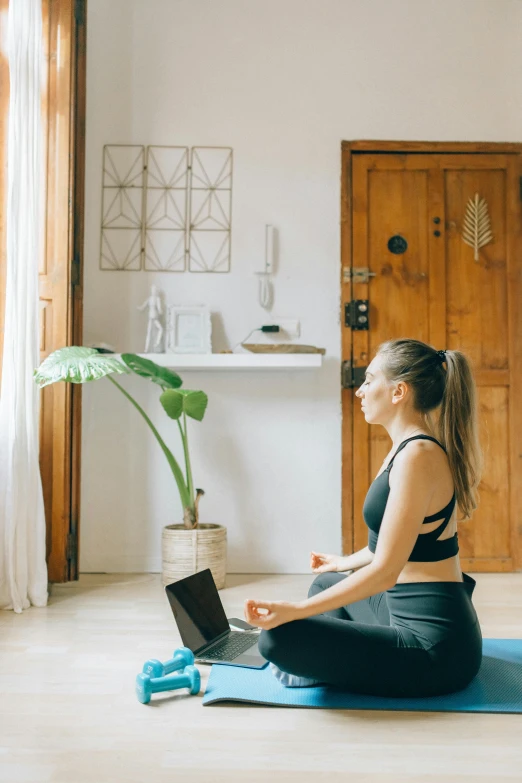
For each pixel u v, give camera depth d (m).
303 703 1.65
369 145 3.50
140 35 3.52
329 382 3.47
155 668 1.79
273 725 1.55
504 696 1.69
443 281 3.48
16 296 2.77
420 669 1.63
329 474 3.45
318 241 3.51
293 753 1.41
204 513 3.44
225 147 3.52
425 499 1.57
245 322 3.49
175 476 3.11
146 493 3.44
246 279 3.50
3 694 1.76
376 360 1.78
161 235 3.49
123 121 3.51
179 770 1.33
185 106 3.52
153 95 3.51
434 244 3.49
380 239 3.51
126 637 2.30
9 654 2.10
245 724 1.55
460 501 1.69
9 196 2.77
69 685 1.83
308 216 3.51
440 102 3.52
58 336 3.03
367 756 1.40
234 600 2.83
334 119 3.52
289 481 3.45
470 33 3.52
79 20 3.14
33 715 1.62
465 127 3.51
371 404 1.76
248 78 3.52
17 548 2.70
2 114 2.91
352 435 3.45
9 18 2.81
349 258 3.48
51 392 3.03
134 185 3.50
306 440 3.46
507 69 3.52
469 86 3.52
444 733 1.50
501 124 3.51
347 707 1.63
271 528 3.44
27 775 1.31
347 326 3.47
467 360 1.72
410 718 1.58
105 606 2.73
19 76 2.81
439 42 3.52
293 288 3.50
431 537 1.64
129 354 2.96
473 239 3.50
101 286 3.48
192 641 2.00
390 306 3.49
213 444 3.46
